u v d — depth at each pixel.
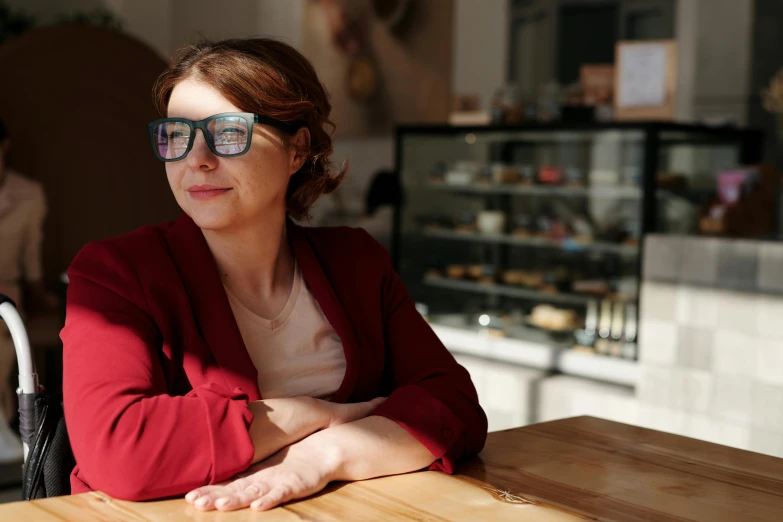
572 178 4.39
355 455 1.25
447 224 4.97
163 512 1.10
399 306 1.65
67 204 5.81
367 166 7.43
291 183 1.56
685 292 3.68
